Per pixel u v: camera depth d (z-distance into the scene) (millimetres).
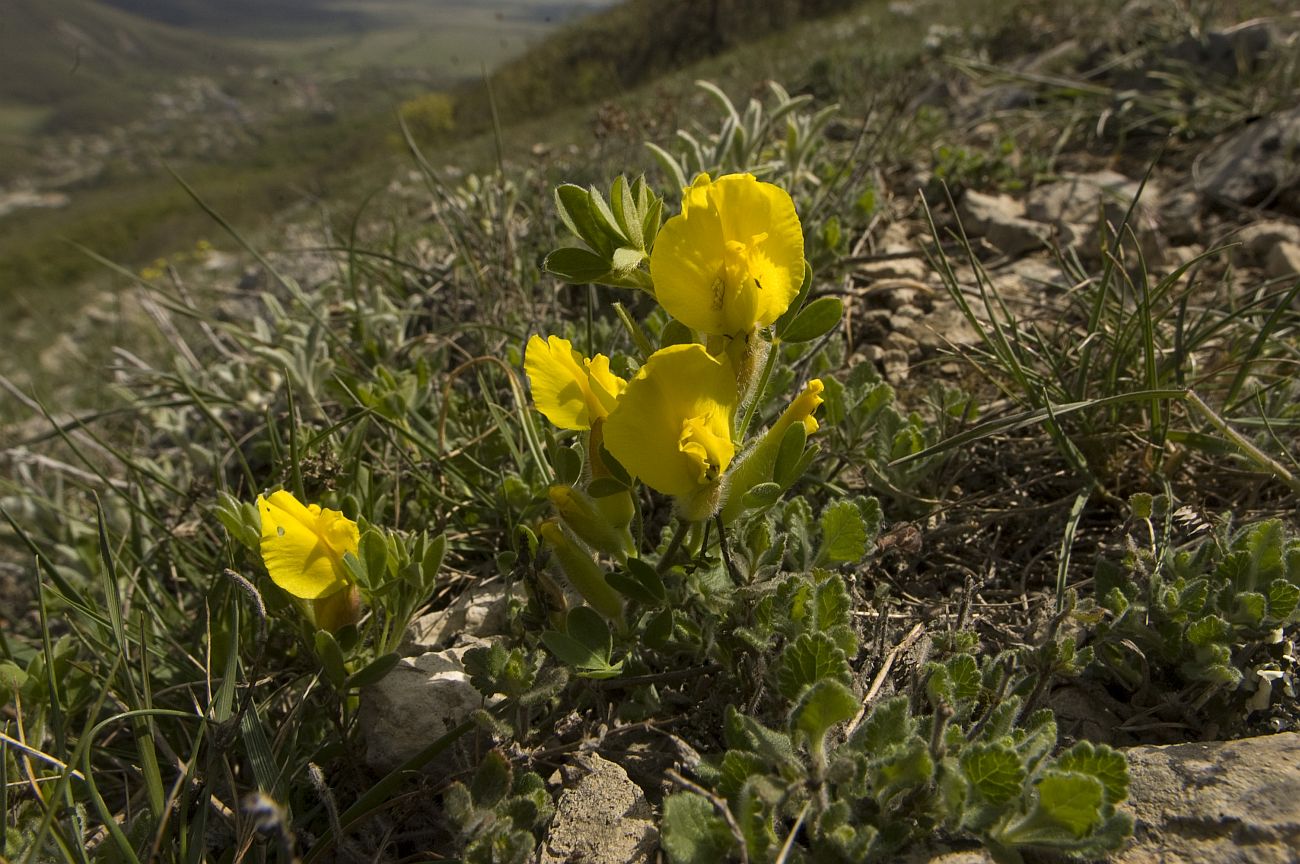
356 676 129
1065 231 287
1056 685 131
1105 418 185
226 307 421
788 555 133
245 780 145
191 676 168
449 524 190
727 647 126
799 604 117
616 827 113
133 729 161
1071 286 234
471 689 134
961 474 189
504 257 272
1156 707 124
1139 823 102
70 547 260
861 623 145
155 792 120
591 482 111
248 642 162
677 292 103
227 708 125
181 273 917
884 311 252
